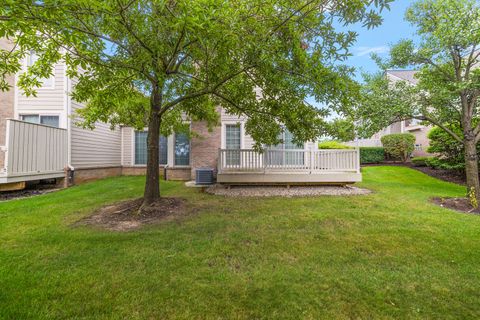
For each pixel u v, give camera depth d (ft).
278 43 11.53
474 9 18.34
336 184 28.35
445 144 31.83
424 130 47.70
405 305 6.88
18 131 23.35
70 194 22.82
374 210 17.20
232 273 8.48
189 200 20.51
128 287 7.54
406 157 46.50
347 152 27.78
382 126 23.86
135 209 16.72
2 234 12.05
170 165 36.60
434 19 21.47
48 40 12.98
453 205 18.65
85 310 6.50
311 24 11.50
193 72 18.15
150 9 11.19
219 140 32.73
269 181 27.09
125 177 37.19
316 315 6.43
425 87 22.93
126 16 10.84
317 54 11.98
